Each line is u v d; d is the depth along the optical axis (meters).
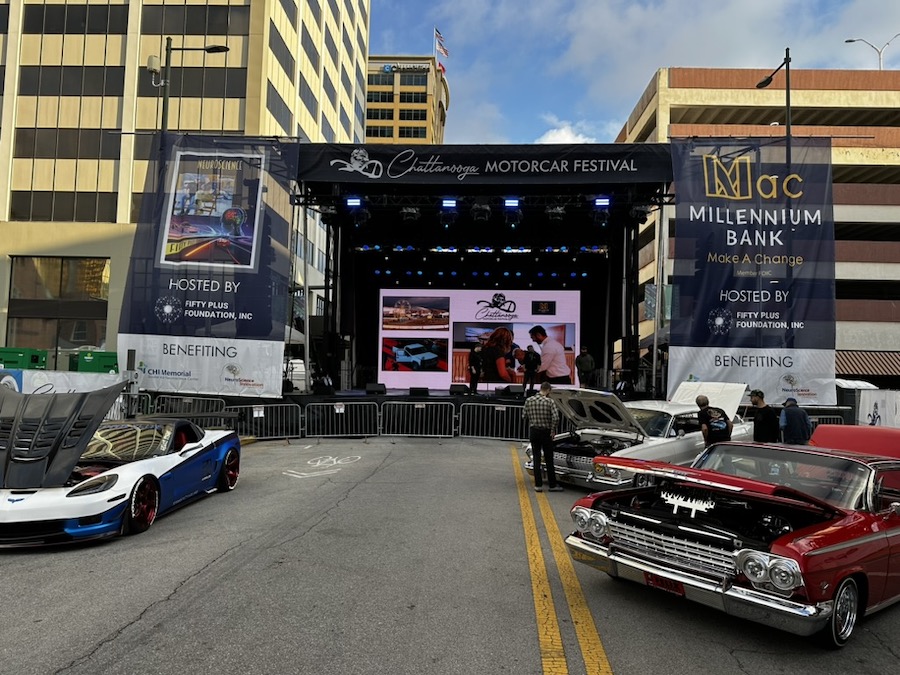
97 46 34.09
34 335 33.69
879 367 35.00
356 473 10.45
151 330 15.08
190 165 15.47
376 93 111.12
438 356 22.89
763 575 3.79
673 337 14.76
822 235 14.77
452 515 7.48
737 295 14.71
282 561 5.59
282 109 36.81
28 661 3.61
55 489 6.13
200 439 8.50
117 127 33.75
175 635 3.99
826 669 3.75
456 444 14.77
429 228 21.06
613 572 4.71
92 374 14.39
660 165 15.33
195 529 6.77
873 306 36.34
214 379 15.05
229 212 15.34
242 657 3.69
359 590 4.87
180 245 15.25
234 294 15.16
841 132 37.47
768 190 14.88
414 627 4.19
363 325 23.64
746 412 13.92
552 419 8.94
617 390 18.19
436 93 114.00
